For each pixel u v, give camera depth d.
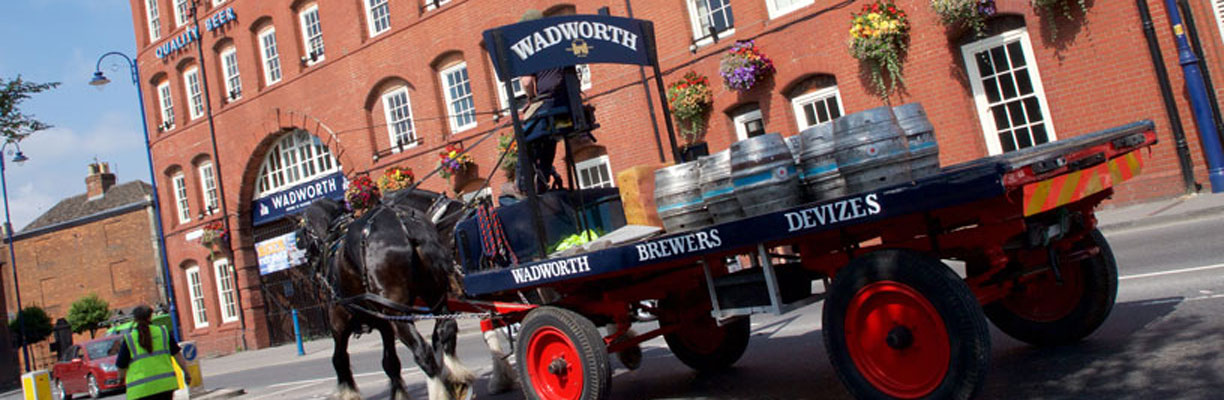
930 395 4.05
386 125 21.52
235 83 25.28
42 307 40.09
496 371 7.96
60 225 39.38
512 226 6.09
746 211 4.69
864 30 13.80
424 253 6.64
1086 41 12.34
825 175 4.61
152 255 36.97
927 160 4.54
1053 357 5.23
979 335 3.89
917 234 4.52
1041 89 12.93
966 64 13.65
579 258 5.27
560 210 6.00
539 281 5.56
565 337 5.44
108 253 38.12
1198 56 11.62
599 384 5.24
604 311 5.85
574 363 5.43
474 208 6.79
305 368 15.93
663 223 5.35
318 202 7.99
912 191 3.92
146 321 8.93
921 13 13.72
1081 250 5.02
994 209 4.09
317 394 10.51
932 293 4.00
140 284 37.22
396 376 7.05
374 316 6.76
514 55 5.59
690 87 16.09
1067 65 12.55
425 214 7.27
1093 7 12.24
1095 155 4.52
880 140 4.36
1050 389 4.54
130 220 37.53
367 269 6.57
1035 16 12.72
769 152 4.60
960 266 10.13
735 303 5.04
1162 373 4.43
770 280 4.60
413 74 20.61
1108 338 5.46
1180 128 11.64
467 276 6.22
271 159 25.12
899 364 4.23
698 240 4.70
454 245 7.47
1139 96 11.95
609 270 5.11
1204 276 7.05
